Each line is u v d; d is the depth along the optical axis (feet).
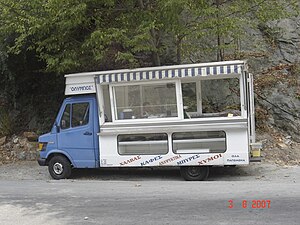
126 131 35.09
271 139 45.96
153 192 28.78
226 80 46.75
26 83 57.06
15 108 57.67
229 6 42.60
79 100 36.60
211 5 42.19
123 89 35.83
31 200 27.32
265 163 40.68
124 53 37.70
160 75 34.53
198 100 37.93
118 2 40.47
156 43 41.98
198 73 33.73
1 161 48.44
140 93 35.60
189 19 40.96
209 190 28.91
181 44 45.16
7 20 40.04
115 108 35.99
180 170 35.68
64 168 37.17
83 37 40.47
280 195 26.50
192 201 25.41
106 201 26.27
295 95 49.88
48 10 37.78
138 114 35.65
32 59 53.06
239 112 35.88
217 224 20.39
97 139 36.06
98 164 36.06
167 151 34.55
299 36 55.57
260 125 47.96
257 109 49.03
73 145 36.68
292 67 52.85
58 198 27.73
